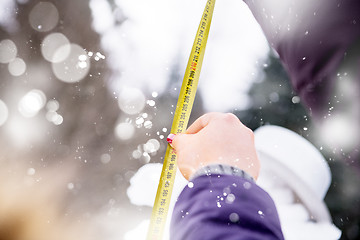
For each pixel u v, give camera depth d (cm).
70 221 201
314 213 168
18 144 232
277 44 73
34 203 198
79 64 274
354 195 218
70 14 288
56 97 263
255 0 76
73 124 260
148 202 224
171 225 51
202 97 295
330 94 62
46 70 270
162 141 264
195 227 45
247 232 44
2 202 190
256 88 273
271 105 263
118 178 242
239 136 60
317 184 167
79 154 246
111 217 211
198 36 84
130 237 195
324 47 61
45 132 246
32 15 282
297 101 247
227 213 46
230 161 56
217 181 52
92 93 270
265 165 169
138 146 262
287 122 255
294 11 66
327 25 60
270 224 46
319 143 222
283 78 271
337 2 60
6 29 276
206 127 62
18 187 205
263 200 50
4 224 182
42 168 227
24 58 270
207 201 48
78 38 284
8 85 256
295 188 167
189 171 58
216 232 44
